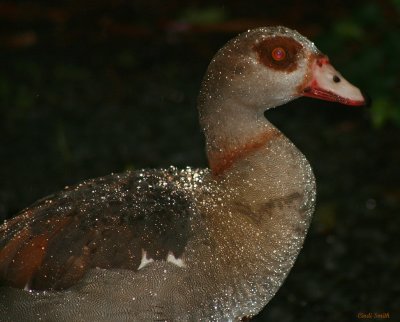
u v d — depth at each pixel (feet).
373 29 48.93
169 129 47.42
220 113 25.11
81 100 50.55
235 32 56.95
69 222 24.41
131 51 56.34
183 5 60.08
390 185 41.34
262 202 24.49
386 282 34.12
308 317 32.14
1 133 46.60
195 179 25.68
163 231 24.21
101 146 45.39
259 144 24.97
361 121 47.55
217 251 24.23
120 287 23.63
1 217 38.50
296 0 58.49
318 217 38.42
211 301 24.29
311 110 48.83
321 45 48.42
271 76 24.63
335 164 43.47
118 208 24.61
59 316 23.77
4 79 51.26
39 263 23.99
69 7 60.59
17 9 60.08
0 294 24.03
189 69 54.34
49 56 55.57
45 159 44.01
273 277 24.75
